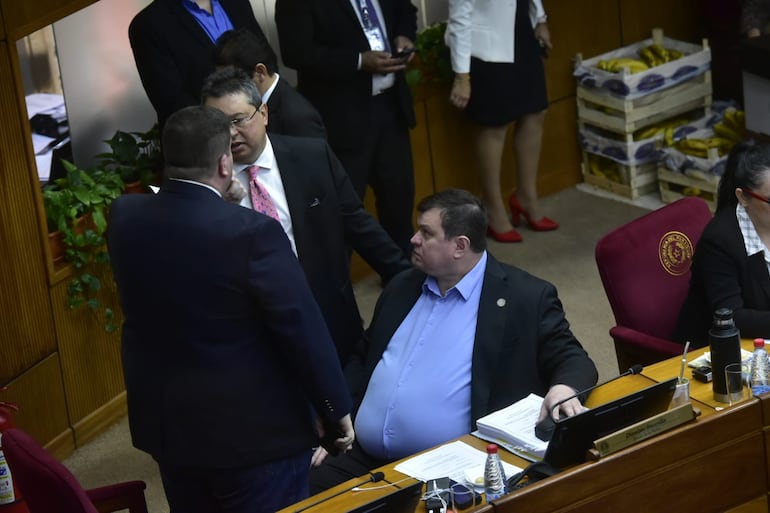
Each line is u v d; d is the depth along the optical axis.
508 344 7.00
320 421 6.46
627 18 14.19
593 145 13.96
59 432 9.83
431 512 5.66
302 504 5.95
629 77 13.17
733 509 6.18
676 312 8.29
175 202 5.97
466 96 12.19
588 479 5.70
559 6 13.67
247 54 8.58
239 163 7.49
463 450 6.34
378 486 6.07
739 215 7.63
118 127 11.34
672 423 5.93
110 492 6.58
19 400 9.40
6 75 9.09
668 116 13.62
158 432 6.14
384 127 11.35
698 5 14.62
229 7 10.30
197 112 6.03
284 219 7.62
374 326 7.41
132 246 6.01
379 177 11.55
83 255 9.84
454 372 7.02
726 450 6.09
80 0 9.58
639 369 6.75
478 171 12.92
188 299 5.91
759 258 7.52
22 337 9.40
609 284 8.18
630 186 13.71
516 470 6.03
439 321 7.12
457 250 6.95
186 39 9.86
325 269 7.77
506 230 13.05
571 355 6.94
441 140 13.16
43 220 9.50
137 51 9.94
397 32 11.40
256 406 6.05
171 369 6.05
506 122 12.48
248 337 6.02
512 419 6.45
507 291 7.06
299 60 10.83
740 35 14.20
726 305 7.51
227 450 6.04
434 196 7.05
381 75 11.12
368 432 7.15
